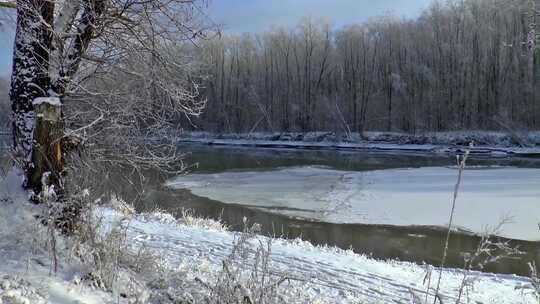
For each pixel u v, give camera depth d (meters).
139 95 6.17
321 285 6.11
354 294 5.89
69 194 4.39
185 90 6.00
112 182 6.62
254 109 64.56
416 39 55.88
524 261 11.30
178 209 16.53
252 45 67.56
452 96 51.41
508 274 9.54
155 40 5.75
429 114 52.16
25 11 4.76
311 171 29.58
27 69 4.77
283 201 19.44
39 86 4.79
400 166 31.98
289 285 4.98
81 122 5.95
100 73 6.02
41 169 4.41
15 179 4.57
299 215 16.91
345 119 57.66
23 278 3.43
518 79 47.69
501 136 44.88
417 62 54.72
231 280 3.87
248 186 23.44
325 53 62.28
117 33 5.64
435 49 53.22
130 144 6.26
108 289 3.70
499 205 17.34
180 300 3.85
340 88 60.66
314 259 7.62
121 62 5.92
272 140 58.88
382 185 22.83
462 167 3.43
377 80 58.00
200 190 22.17
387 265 8.45
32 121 4.69
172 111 6.18
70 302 3.31
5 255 3.71
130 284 3.84
